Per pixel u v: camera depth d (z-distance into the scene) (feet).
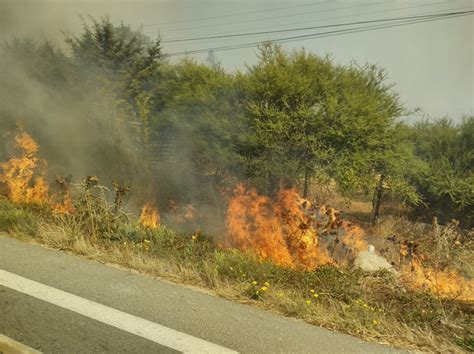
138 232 18.02
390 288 15.66
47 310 10.26
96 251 14.79
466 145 47.78
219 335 9.82
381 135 36.63
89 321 9.94
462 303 15.26
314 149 35.29
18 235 15.94
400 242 30.12
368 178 37.70
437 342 10.54
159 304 11.14
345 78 37.35
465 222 46.93
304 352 9.40
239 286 13.01
